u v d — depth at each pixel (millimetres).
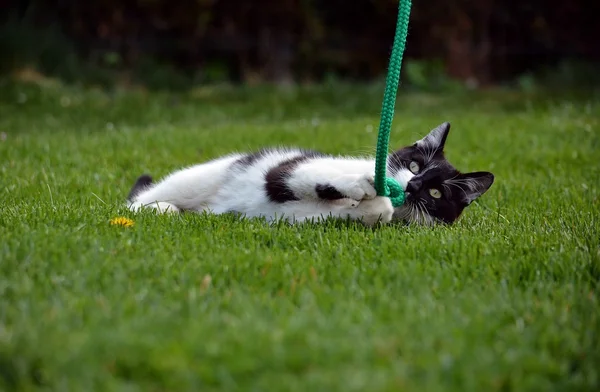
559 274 3355
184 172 4805
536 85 13812
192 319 2537
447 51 14148
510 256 3557
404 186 4492
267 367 2252
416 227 4262
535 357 2393
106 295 2791
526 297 2977
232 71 14141
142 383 2176
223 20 13734
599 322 2738
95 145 7191
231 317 2605
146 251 3369
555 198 5297
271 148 5016
